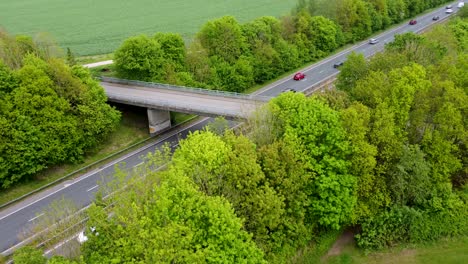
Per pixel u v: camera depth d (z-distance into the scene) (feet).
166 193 131.64
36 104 235.61
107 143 279.69
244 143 164.04
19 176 230.68
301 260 178.70
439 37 330.95
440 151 201.16
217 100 285.84
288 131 175.52
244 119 231.71
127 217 128.88
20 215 214.07
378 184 190.08
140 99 288.30
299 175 166.50
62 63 262.67
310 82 378.12
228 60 361.71
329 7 472.44
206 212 132.16
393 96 199.52
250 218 154.61
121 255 119.65
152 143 284.00
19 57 282.56
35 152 232.94
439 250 188.55
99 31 519.19
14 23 549.95
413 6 586.45
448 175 205.05
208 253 129.59
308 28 435.94
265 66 377.30
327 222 174.60
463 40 386.11
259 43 379.14
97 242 124.06
